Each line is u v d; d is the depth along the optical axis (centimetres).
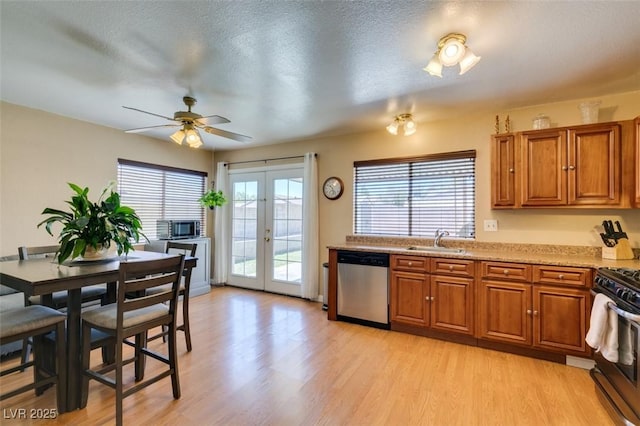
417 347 290
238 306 414
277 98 297
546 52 214
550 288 260
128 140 420
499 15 175
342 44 205
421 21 181
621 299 184
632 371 171
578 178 275
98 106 322
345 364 256
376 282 340
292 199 474
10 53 217
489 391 217
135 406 197
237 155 528
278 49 211
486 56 220
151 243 435
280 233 484
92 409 194
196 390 216
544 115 300
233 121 370
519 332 271
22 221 324
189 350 279
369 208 414
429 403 203
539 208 300
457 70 239
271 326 342
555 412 195
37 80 261
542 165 289
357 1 164
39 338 201
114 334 183
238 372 241
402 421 185
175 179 489
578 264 250
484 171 340
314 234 440
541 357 267
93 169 382
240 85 268
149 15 176
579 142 275
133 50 213
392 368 249
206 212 538
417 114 342
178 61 228
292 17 177
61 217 225
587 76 250
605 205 267
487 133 339
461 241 349
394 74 247
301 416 189
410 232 386
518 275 272
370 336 316
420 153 375
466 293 294
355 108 324
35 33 193
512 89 276
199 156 523
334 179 431
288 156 477
